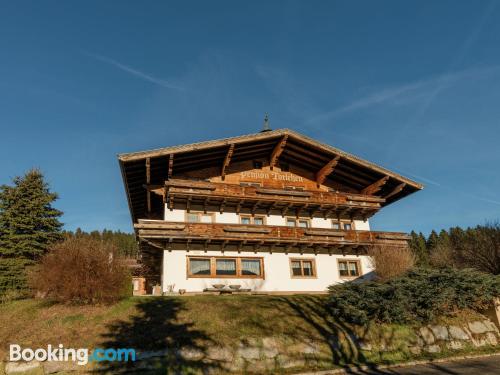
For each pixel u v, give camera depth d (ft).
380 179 89.97
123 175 72.43
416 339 52.31
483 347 54.95
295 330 48.03
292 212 86.69
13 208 89.61
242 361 41.70
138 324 45.42
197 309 50.57
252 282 76.59
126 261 58.70
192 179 81.61
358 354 47.52
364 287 56.44
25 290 71.20
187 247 74.23
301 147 86.43
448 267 66.33
